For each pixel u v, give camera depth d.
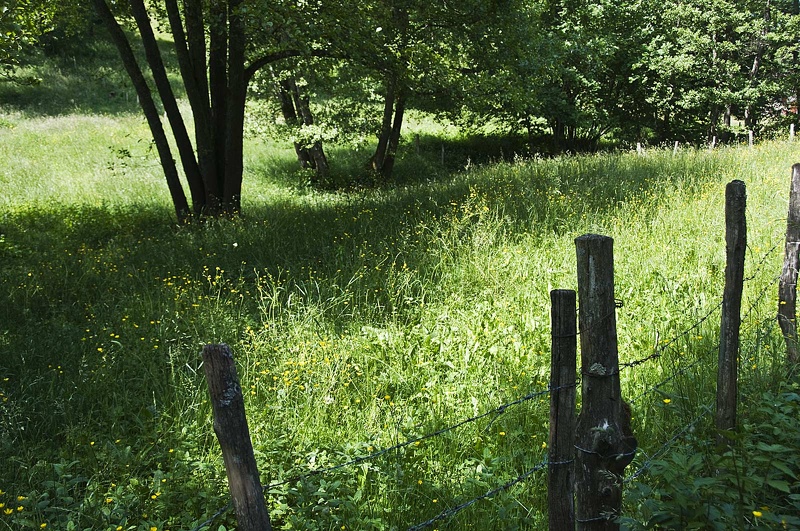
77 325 8.03
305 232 11.37
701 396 4.91
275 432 5.13
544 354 6.21
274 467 4.64
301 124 23.77
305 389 5.73
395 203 13.05
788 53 36.50
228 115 14.48
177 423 5.47
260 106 24.45
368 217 11.84
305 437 5.13
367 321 7.42
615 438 2.98
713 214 9.77
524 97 19.31
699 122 36.28
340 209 13.02
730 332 3.95
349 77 17.31
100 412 5.77
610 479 3.00
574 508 3.13
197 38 14.37
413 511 4.16
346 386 5.82
